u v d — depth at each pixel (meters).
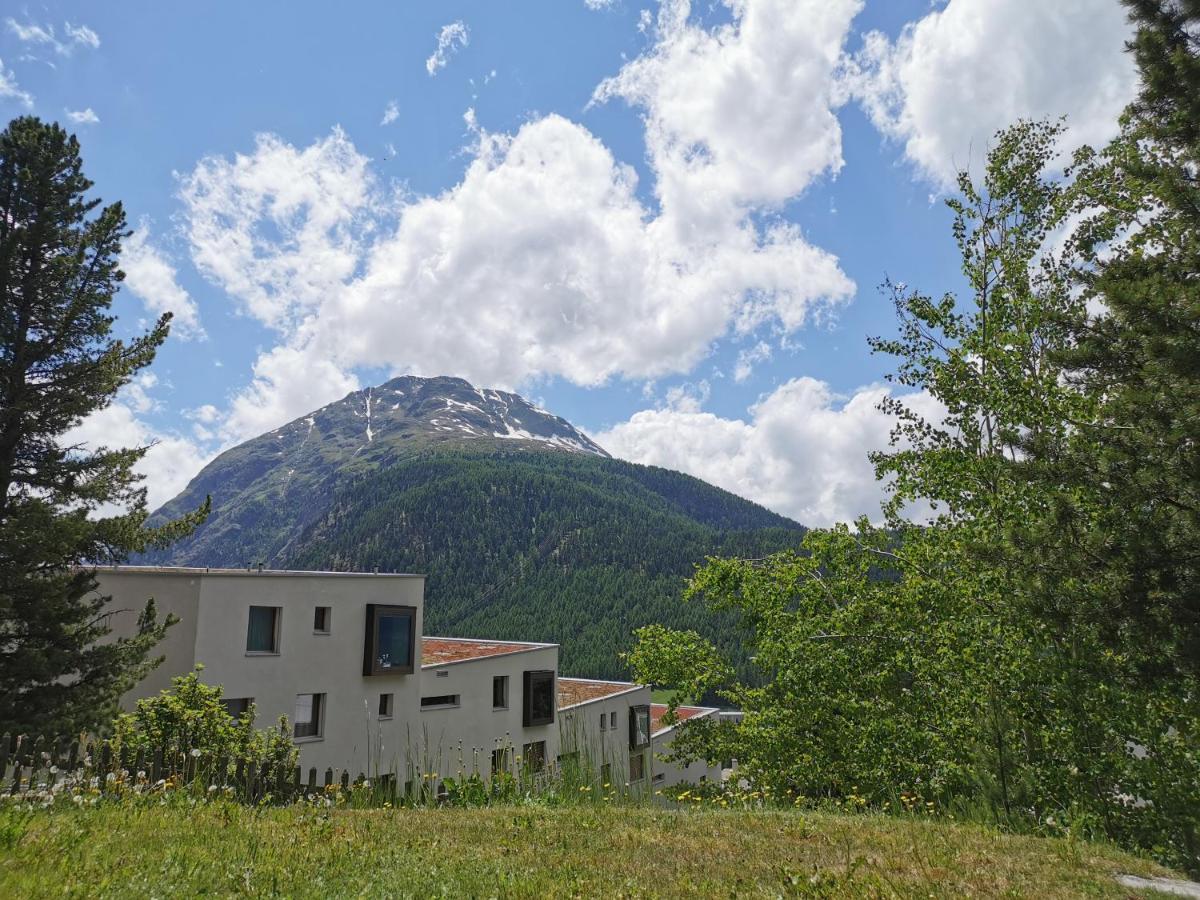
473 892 5.28
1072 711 11.69
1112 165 16.00
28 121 22.08
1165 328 10.05
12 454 20.52
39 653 18.70
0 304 20.59
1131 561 9.88
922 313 18.70
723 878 6.06
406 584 33.09
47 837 5.84
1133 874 7.27
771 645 19.16
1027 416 15.35
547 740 39.00
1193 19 11.36
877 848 7.61
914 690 16.25
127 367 22.19
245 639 27.16
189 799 8.87
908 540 19.02
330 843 6.79
